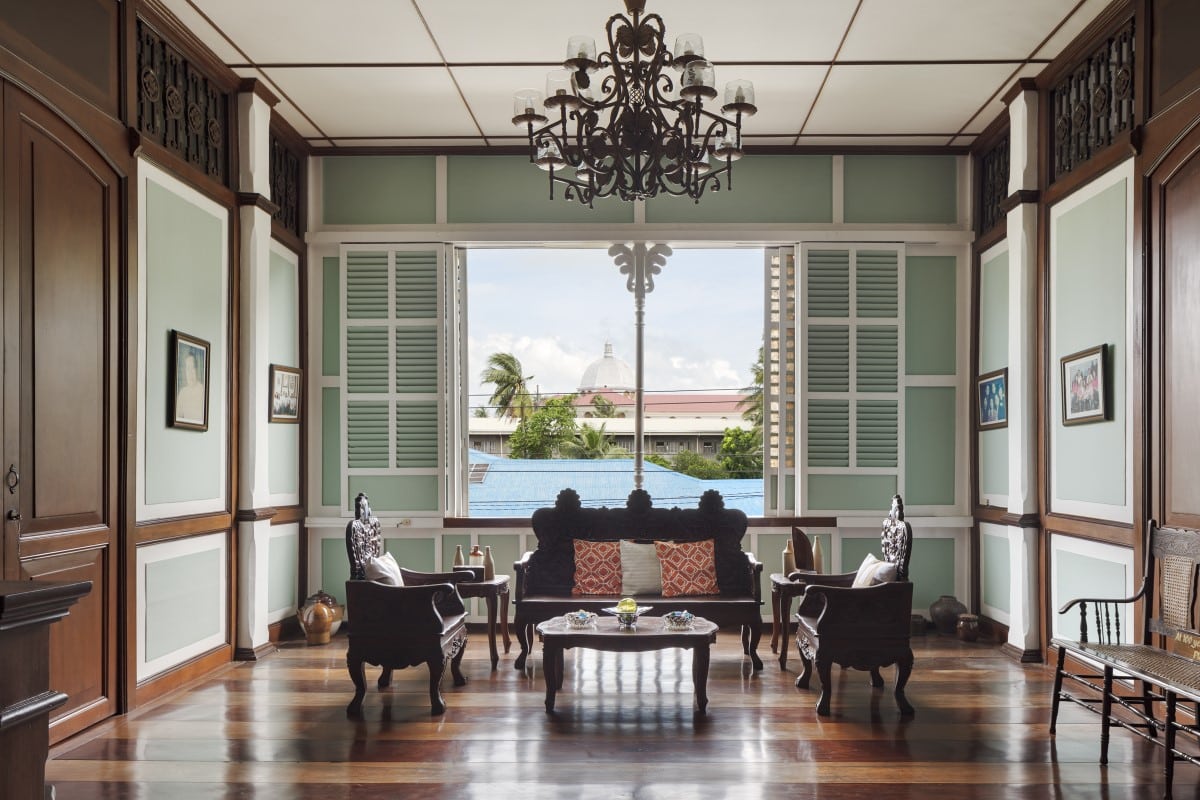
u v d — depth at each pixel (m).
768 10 4.82
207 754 3.96
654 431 18.48
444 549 7.09
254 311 5.87
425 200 7.14
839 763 3.84
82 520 4.14
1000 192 6.64
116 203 4.43
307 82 5.83
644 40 3.88
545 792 3.50
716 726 4.37
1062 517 5.42
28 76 3.71
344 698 4.89
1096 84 5.10
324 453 7.17
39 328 3.80
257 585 5.91
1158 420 4.35
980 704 4.77
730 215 7.10
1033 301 5.82
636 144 3.83
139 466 4.65
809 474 7.05
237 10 4.81
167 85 4.98
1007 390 6.36
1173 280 4.24
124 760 3.88
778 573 6.46
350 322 7.11
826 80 5.79
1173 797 3.43
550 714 4.57
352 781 3.62
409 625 4.59
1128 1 4.63
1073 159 5.39
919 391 7.16
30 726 1.12
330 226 7.14
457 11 4.83
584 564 5.90
